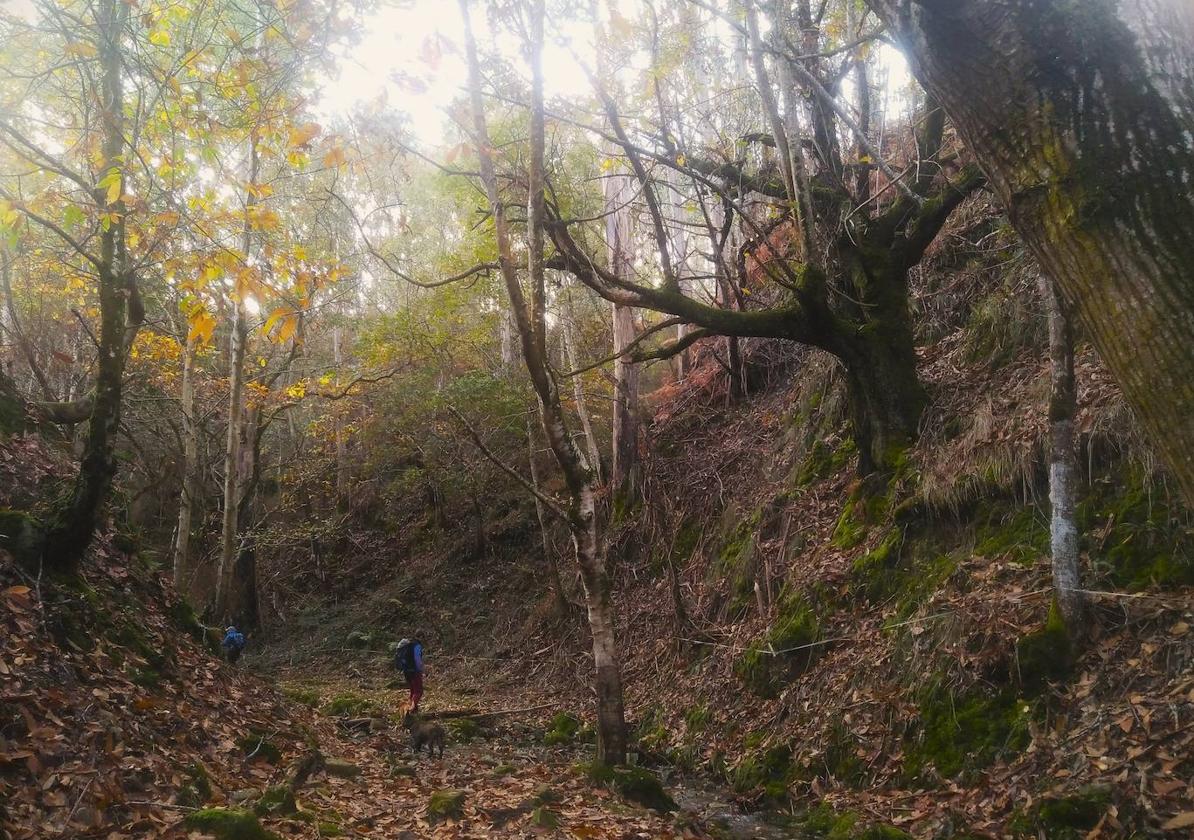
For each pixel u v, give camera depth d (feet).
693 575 46.96
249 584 73.67
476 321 64.18
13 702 17.90
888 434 34.94
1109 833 16.83
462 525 78.48
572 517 27.58
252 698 28.96
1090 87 7.84
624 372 59.82
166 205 28.48
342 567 83.97
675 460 57.62
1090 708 20.29
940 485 30.30
